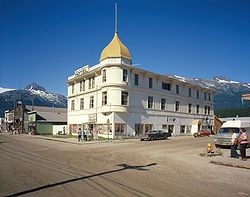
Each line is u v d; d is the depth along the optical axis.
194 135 49.06
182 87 54.28
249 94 24.08
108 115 41.16
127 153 20.92
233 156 18.28
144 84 45.25
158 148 25.38
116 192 8.12
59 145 29.02
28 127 70.38
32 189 8.38
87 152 21.39
